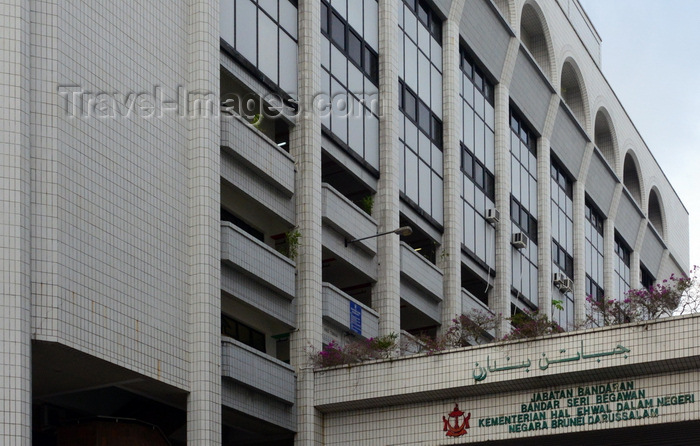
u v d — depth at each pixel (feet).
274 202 106.83
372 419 102.73
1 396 74.38
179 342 91.50
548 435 93.56
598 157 186.39
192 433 91.04
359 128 121.60
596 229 191.31
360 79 123.34
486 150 152.05
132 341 85.97
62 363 83.20
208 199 95.35
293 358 106.83
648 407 89.66
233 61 102.99
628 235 205.16
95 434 89.40
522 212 160.56
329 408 104.53
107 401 99.50
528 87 163.22
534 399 94.89
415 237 136.67
